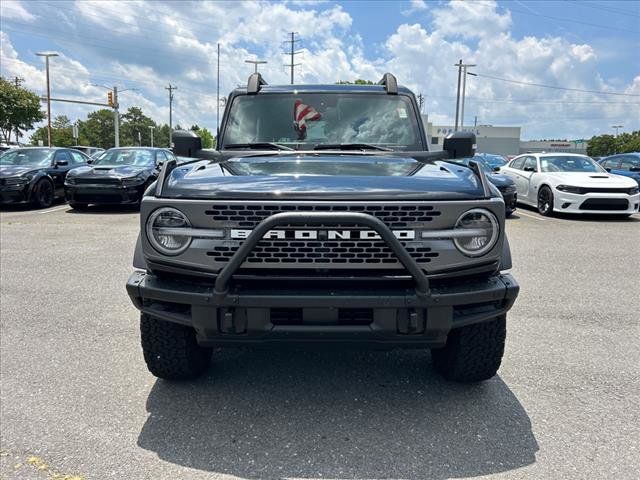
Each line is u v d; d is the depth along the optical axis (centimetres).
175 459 249
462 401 307
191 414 291
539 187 1186
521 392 318
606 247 789
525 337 410
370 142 399
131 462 246
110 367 352
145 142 13700
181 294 257
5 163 1308
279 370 350
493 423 282
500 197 267
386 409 297
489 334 299
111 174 1165
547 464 245
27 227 952
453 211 256
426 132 413
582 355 375
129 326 431
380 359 368
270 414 291
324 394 315
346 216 241
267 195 254
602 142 10112
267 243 254
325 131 404
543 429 276
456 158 386
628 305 494
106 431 273
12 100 4522
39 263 654
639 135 9975
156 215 262
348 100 414
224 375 341
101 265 645
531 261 687
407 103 416
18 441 262
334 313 250
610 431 274
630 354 377
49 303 491
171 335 303
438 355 337
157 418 286
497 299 266
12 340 399
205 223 256
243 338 258
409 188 260
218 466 243
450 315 256
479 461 247
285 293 252
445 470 240
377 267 254
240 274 257
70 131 9638
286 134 404
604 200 1072
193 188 264
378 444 261
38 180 1249
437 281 262
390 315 252
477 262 261
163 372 316
